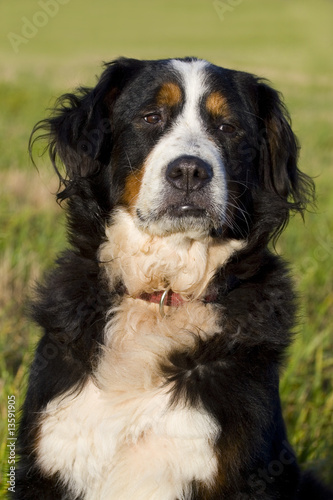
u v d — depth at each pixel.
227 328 4.80
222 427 4.46
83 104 5.25
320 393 6.98
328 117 25.61
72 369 4.66
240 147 5.23
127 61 5.38
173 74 5.11
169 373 4.60
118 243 5.11
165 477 4.48
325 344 7.75
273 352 4.82
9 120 20.25
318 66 41.44
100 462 4.53
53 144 5.45
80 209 5.11
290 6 65.62
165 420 4.50
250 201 5.28
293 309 5.10
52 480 4.60
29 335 7.30
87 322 4.78
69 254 5.23
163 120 5.10
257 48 48.31
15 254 9.28
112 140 5.26
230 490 4.48
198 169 4.70
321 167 17.05
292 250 10.40
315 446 6.35
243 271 5.07
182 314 4.98
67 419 4.55
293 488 5.25
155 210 4.86
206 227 4.90
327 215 12.09
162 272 5.12
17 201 11.86
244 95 5.42
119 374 4.60
